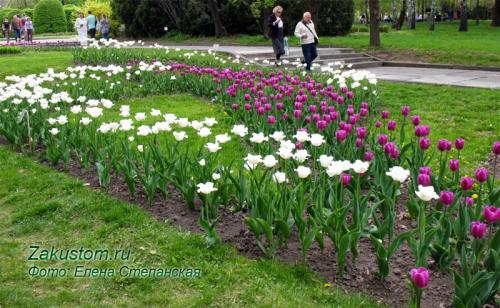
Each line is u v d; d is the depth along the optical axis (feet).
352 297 12.77
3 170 22.62
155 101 38.55
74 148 23.07
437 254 13.75
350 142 20.13
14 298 12.93
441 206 16.58
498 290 12.42
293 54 67.05
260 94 27.96
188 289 13.39
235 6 108.17
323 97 30.66
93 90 37.32
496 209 12.07
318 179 17.76
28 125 24.58
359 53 73.87
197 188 17.38
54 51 76.74
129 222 17.08
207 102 38.32
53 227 17.20
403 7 143.43
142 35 124.88
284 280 13.65
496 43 79.92
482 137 28.25
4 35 155.33
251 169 15.48
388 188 16.88
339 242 13.80
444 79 52.06
